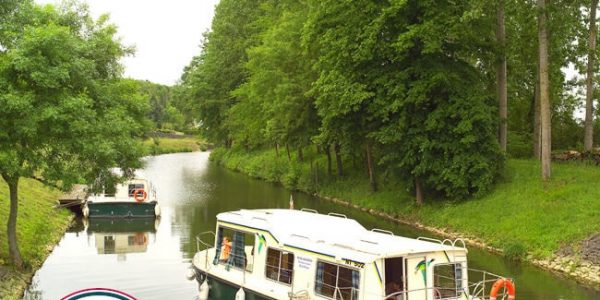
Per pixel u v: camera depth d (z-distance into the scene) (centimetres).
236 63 7650
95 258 2322
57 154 1848
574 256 2164
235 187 4941
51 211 3061
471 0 2769
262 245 1648
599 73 3772
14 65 1669
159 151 10344
